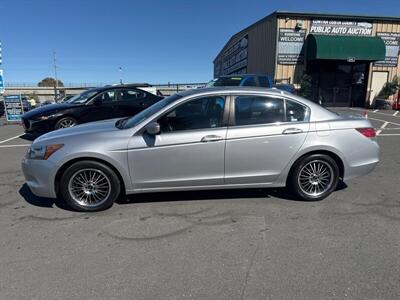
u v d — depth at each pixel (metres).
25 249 3.34
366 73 21.84
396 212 4.21
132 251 3.29
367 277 2.85
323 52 19.42
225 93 4.31
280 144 4.33
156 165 4.17
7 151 8.03
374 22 21.00
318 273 2.91
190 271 2.95
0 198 4.72
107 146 4.07
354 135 4.53
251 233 3.66
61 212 4.23
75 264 3.07
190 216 4.10
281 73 20.97
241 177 4.35
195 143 4.16
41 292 2.68
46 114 9.09
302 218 4.04
